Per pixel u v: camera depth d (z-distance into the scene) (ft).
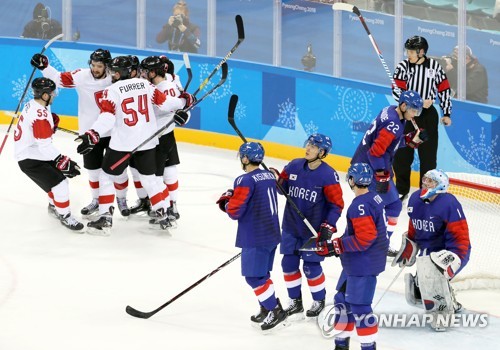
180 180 110.42
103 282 76.95
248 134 125.08
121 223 92.99
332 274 81.66
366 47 116.78
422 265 69.46
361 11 116.37
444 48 112.47
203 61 125.49
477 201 88.33
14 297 72.74
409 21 114.01
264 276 67.10
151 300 73.51
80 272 79.05
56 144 122.11
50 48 128.77
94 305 71.77
